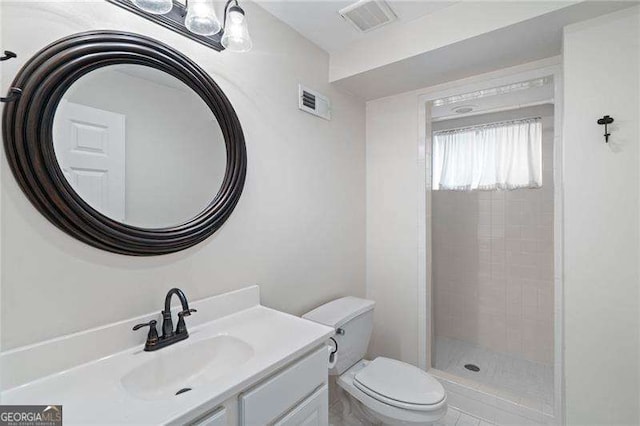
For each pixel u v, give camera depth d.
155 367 0.97
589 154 1.34
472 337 2.90
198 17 1.00
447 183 2.97
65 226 0.88
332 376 1.86
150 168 1.09
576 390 1.38
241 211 1.42
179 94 1.17
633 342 1.27
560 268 1.65
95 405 0.73
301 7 1.54
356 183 2.29
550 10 1.30
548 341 2.53
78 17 0.92
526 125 2.59
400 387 1.51
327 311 1.75
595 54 1.33
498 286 2.76
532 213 2.59
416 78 1.97
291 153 1.70
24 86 0.81
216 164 1.30
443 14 1.58
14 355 0.80
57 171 0.86
